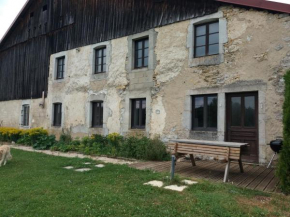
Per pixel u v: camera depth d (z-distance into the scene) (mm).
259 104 5531
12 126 13383
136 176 4258
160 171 4688
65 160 6172
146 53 8008
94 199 3104
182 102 6789
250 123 5773
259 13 5680
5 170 5012
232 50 6008
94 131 9125
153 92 7457
